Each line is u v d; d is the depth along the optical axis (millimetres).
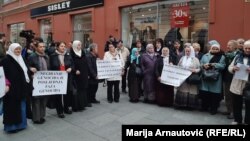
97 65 7898
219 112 7137
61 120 6621
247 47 5723
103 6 13859
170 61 7730
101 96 9078
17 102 5801
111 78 8117
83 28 15742
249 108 5672
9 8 25000
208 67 6766
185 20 10391
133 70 8148
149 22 11844
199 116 6801
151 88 7961
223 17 9055
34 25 20688
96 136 5598
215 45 6793
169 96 7715
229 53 6777
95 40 14578
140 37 12320
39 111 6391
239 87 5785
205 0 9664
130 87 8242
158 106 7766
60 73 6570
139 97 8391
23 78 5812
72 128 6074
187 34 10359
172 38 10906
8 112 5762
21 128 6000
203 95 7121
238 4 8633
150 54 7980
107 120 6570
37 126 6227
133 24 12617
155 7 11500
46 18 19078
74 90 7090
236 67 5691
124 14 13016
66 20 16703
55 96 6727
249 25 8367
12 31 25172
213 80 6703
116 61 8133
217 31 9234
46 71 6359
